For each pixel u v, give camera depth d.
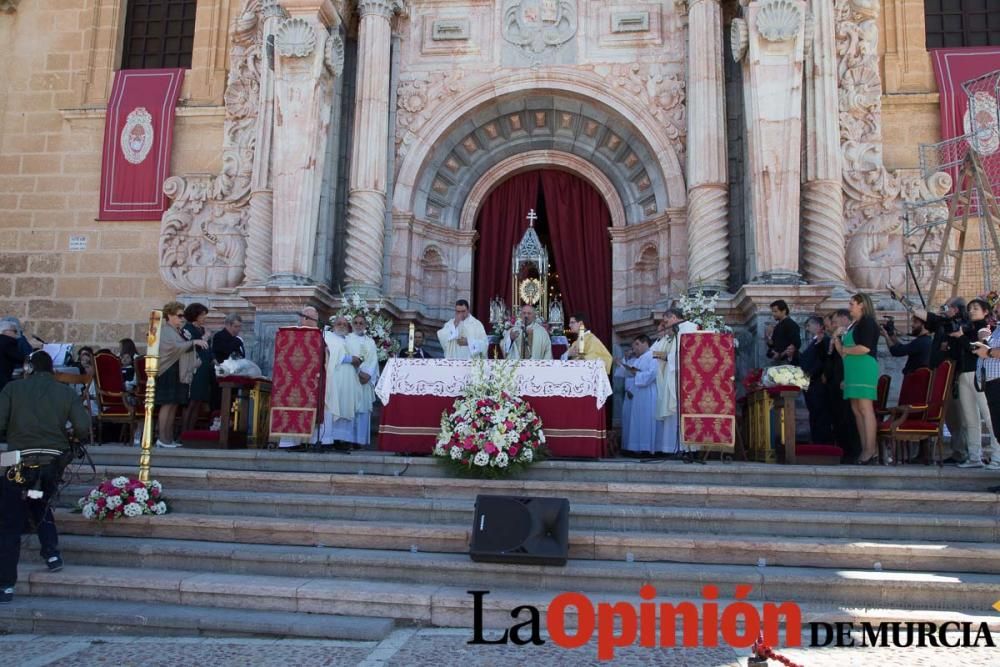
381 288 13.35
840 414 9.94
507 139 14.50
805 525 7.28
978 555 6.71
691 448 9.23
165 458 9.14
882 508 7.59
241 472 8.33
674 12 13.74
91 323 14.68
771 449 9.44
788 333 10.51
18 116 15.57
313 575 6.85
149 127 14.99
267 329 12.45
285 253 12.61
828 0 12.80
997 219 11.41
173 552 7.07
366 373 10.53
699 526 7.37
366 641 5.85
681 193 13.16
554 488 7.95
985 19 14.46
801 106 12.40
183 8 16.03
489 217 14.68
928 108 13.73
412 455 9.30
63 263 14.95
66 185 15.19
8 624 6.22
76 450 7.34
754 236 12.06
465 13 14.15
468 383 9.16
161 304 14.55
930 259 12.73
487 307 14.37
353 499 7.77
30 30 15.92
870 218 12.96
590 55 13.82
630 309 13.84
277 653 5.54
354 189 13.26
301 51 12.78
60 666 5.29
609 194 14.29
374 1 13.63
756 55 12.11
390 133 13.85
